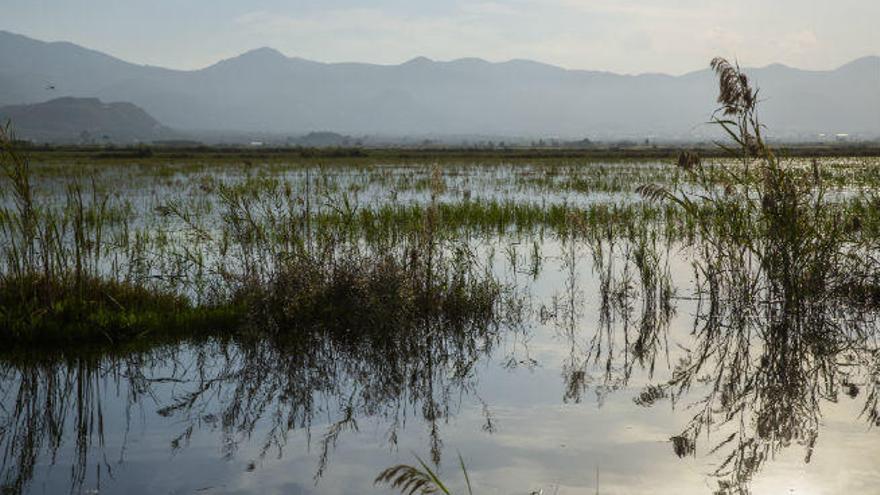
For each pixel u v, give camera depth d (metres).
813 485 4.39
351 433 5.32
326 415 5.73
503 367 6.97
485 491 4.28
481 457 4.80
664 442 5.07
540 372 6.80
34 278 8.05
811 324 8.23
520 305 9.38
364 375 6.77
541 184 27.45
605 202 20.20
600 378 6.60
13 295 7.82
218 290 8.91
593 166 40.94
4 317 7.40
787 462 4.73
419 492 4.27
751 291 9.17
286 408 5.91
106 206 18.61
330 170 35.78
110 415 5.74
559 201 20.86
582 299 9.71
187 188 24.73
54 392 6.25
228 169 35.91
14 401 6.03
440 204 17.11
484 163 45.91
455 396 6.14
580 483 4.40
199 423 5.57
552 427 5.36
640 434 5.22
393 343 7.74
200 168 36.78
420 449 4.98
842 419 5.54
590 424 5.42
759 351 7.39
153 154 56.31
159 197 21.56
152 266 10.89
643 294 9.98
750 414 5.66
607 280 10.45
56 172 32.28
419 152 71.00
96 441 5.20
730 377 6.61
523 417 5.59
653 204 18.75
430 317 8.52
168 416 5.72
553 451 4.90
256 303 7.85
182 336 7.79
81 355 7.19
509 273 11.30
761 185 9.06
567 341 7.88
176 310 8.30
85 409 5.86
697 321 8.62
